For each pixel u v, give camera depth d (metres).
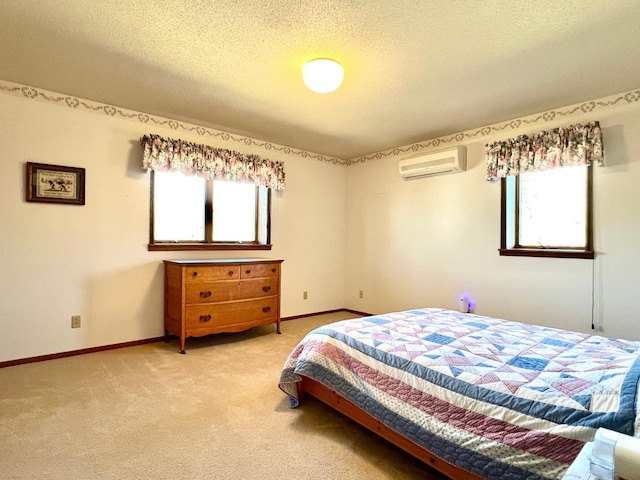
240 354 3.18
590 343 1.88
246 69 2.48
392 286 4.53
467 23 1.92
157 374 2.69
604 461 0.82
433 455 1.48
